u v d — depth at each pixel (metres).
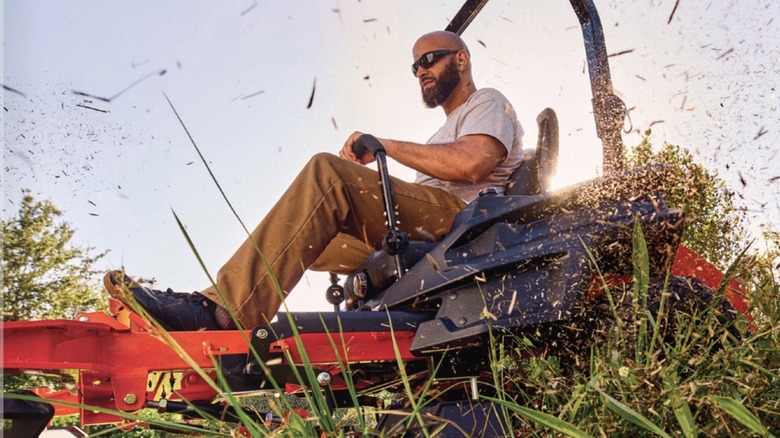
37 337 1.64
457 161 2.43
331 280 2.66
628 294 1.86
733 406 1.09
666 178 1.96
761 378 1.38
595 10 2.28
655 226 1.91
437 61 2.92
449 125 2.75
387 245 2.04
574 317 1.84
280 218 2.05
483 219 2.00
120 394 1.74
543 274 1.90
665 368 1.22
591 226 1.92
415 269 2.06
